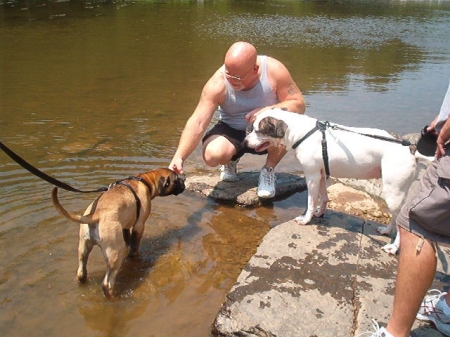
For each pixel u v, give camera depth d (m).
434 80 5.42
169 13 10.74
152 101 4.28
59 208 1.67
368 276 1.87
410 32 9.20
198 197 2.66
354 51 7.06
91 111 3.95
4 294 1.81
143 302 1.82
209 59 6.08
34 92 4.42
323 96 4.64
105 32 7.75
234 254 2.15
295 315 1.66
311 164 2.16
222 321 1.66
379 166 2.10
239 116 2.60
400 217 1.40
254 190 2.69
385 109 4.29
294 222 2.28
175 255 2.13
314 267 1.91
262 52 6.72
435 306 1.59
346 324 1.62
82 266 1.87
